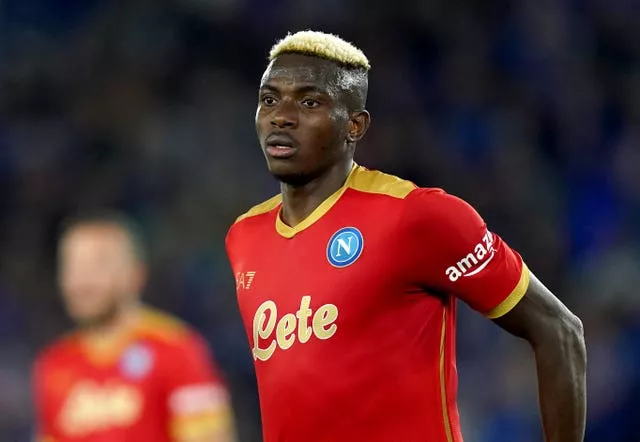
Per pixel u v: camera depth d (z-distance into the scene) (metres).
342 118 12.37
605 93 50.16
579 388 12.27
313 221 12.54
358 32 51.38
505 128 48.53
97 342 23.22
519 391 36.91
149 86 49.44
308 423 12.02
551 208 45.84
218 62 50.69
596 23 51.69
